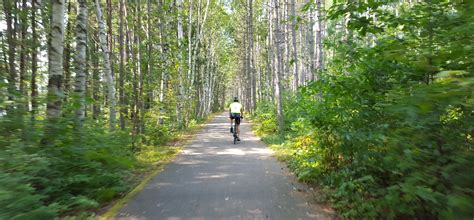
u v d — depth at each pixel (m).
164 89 16.94
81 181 5.29
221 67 53.88
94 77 13.41
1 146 4.22
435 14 3.59
